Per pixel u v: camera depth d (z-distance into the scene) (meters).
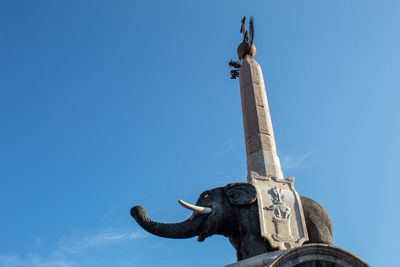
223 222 11.66
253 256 10.71
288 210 11.52
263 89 15.81
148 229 11.05
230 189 11.99
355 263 9.23
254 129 14.51
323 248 9.30
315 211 11.84
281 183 12.27
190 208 11.31
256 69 16.27
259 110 14.96
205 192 12.43
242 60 17.17
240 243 11.56
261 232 11.00
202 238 11.38
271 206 11.56
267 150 13.95
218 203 11.83
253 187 11.84
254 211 11.52
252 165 13.78
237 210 11.72
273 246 10.83
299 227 11.36
